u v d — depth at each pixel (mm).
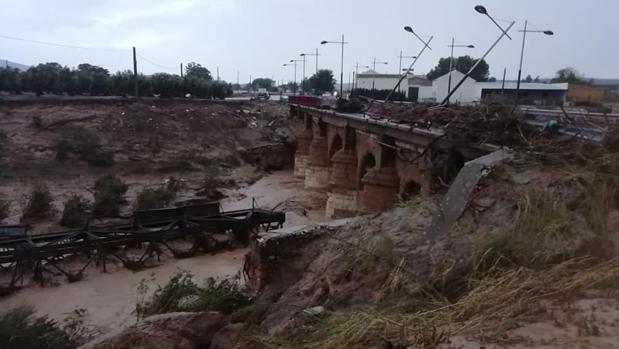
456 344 6672
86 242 29422
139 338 10750
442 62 130500
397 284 10391
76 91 84312
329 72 144625
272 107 103375
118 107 74312
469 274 9773
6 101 65625
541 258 9508
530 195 11703
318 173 56312
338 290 11711
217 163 66312
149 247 31484
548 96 71062
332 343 8031
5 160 52562
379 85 113125
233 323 12727
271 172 70688
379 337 7688
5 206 39188
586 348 6039
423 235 12539
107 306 24594
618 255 9375
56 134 60844
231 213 36531
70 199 41594
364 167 38938
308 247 15500
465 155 20484
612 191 11484
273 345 9477
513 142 18094
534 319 7164
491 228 11227
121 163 59375
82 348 11062
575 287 7996
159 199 43156
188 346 10727
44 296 26031
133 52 83688
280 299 13625
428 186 22203
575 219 10562
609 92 75812
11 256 27094
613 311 7043
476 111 21922
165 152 65812
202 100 92625
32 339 17406
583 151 13914
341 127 44812
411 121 28375
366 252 12289
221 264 31016
